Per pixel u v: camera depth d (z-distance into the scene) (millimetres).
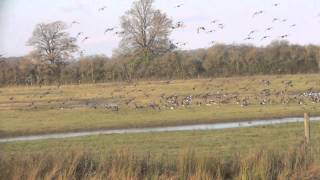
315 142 22641
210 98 55719
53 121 41906
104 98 63031
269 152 18578
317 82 70125
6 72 87688
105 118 42500
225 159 18922
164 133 31281
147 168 17812
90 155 18797
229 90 65062
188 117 40625
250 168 17562
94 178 16938
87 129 37719
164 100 54344
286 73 87312
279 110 42688
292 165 17891
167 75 88312
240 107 45906
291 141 24922
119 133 33094
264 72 87250
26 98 65250
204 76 87500
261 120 38531
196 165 17656
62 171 17312
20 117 45500
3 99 64375
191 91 65750
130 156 18141
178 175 17312
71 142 29031
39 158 17828
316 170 17609
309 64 88188
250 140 26188
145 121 39656
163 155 20312
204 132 30734
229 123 37438
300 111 42000
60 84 85750
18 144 28938
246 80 76750
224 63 87875
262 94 56781
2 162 17328
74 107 53000
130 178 16875
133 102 55562
